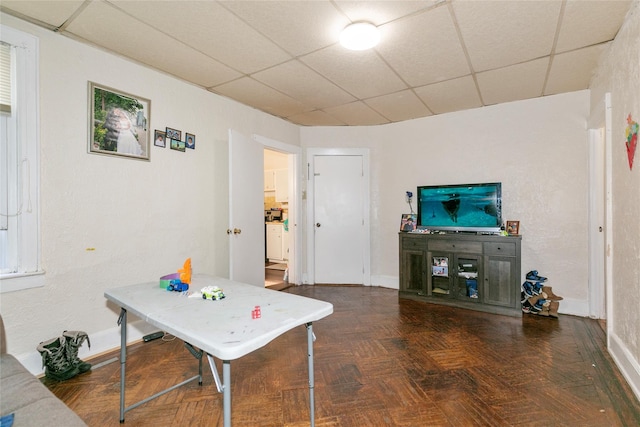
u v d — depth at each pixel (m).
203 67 2.73
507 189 3.58
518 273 3.17
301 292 4.22
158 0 1.86
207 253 3.22
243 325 1.18
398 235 4.09
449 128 3.97
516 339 2.61
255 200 3.70
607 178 2.36
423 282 3.75
